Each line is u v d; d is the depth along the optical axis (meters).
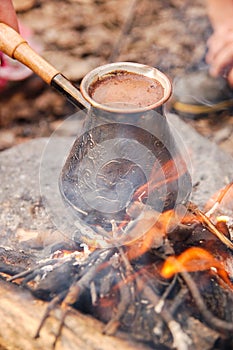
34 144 2.37
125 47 3.36
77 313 1.40
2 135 2.84
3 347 1.43
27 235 1.99
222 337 1.36
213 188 2.15
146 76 1.53
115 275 1.44
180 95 2.81
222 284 1.48
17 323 1.41
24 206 2.10
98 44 3.38
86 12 3.62
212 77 2.75
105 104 1.43
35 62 1.65
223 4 2.59
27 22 3.51
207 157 2.30
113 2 3.71
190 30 3.46
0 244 1.95
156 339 1.35
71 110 2.95
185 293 1.40
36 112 2.94
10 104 2.96
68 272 1.48
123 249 1.47
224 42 2.51
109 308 1.40
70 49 3.34
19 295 1.45
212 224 1.63
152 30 3.47
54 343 1.37
